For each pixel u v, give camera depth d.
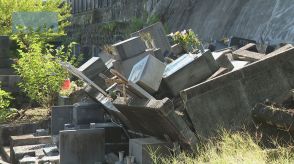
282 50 12.68
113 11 51.34
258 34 28.81
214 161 9.58
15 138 16.14
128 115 12.56
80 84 21.53
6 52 24.98
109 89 14.28
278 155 9.77
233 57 14.67
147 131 12.45
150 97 11.00
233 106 11.12
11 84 23.16
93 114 15.95
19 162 14.22
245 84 11.22
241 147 10.05
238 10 32.75
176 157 10.88
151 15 43.28
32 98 21.36
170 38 18.52
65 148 12.88
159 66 11.06
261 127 10.95
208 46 24.56
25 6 34.78
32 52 21.92
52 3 37.00
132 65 12.80
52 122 17.11
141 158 11.16
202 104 10.98
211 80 11.06
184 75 11.76
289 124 10.33
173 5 41.91
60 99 20.28
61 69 21.12
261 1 31.06
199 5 38.41
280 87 11.37
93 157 13.02
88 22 55.47
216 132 10.95
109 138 14.27
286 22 27.06
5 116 19.91
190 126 11.05
